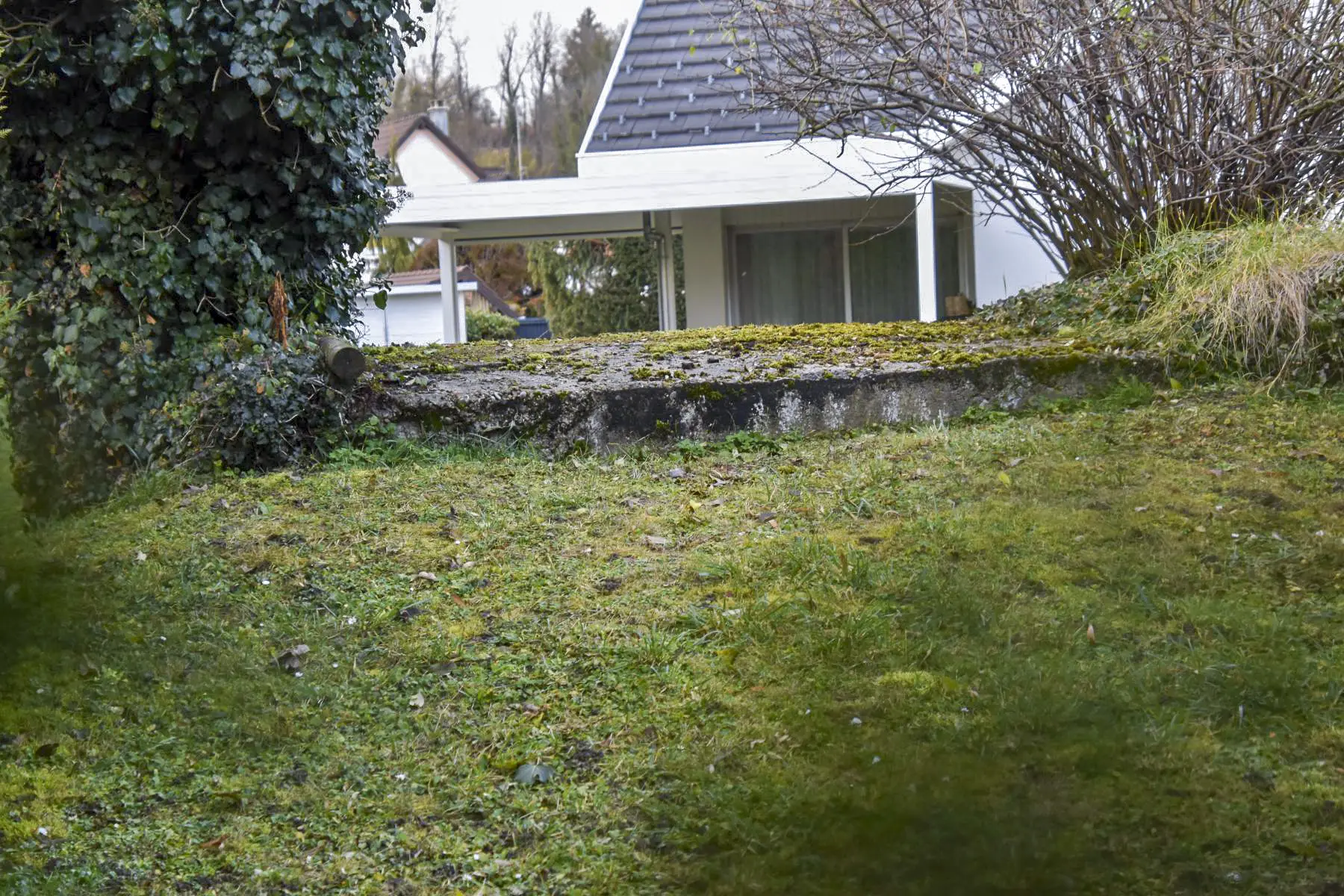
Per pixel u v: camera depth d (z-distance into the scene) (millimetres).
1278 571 3994
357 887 2812
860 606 3924
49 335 6641
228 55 6688
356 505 5324
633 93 14492
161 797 3240
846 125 11734
